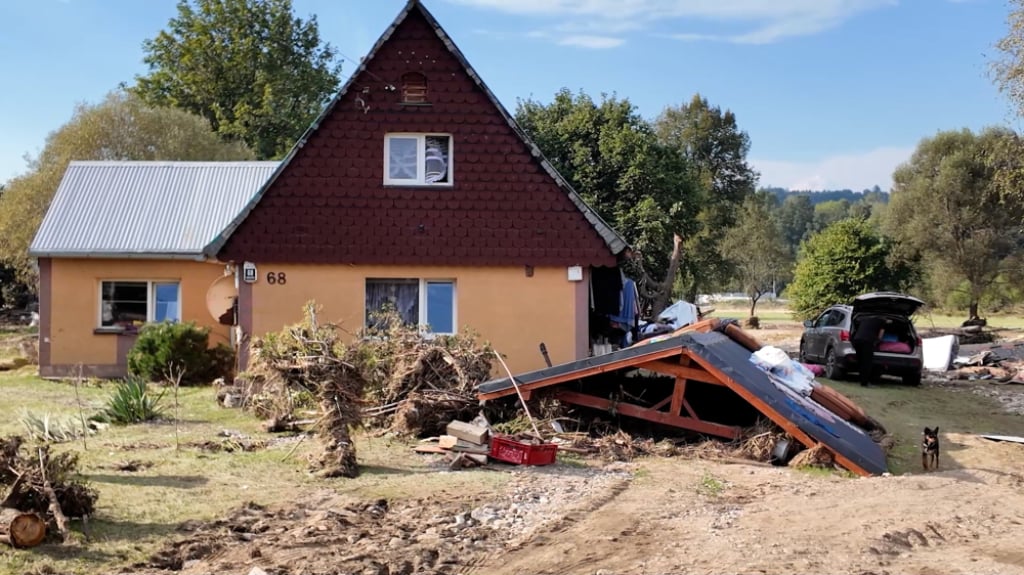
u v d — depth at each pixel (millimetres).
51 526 7652
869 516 9320
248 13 51812
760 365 14773
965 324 48375
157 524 8203
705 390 15352
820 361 24844
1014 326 54125
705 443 13281
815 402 14352
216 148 40688
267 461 11297
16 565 6859
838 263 42688
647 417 13695
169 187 24906
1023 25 28062
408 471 11078
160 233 23125
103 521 8203
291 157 18188
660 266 34000
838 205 186375
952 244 54406
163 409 15617
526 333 18391
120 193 24469
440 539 8062
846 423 13828
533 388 13938
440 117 18422
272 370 11641
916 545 8320
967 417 18172
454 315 18531
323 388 11242
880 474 11898
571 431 13906
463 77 18469
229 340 22234
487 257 18344
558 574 7219
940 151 55719
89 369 22344
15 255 37125
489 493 9945
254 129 50344
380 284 18547
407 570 7230
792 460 12383
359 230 18234
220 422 14477
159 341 20141
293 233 18156
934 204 54312
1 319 49375
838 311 24359
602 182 33844
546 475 11109
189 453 11656
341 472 10594
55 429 12930
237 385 17406
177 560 7281
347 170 18281
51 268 22438
